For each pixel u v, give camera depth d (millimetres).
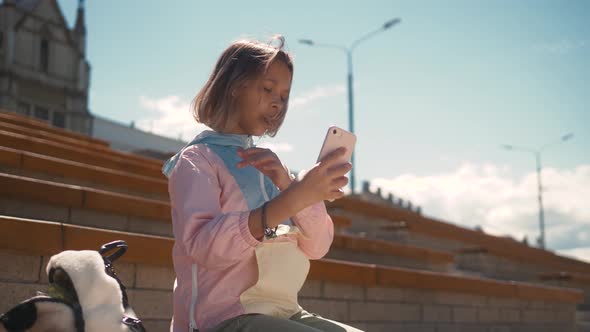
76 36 47438
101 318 1580
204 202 1746
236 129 1979
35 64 44844
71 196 4582
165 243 3771
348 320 5133
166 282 3783
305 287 4785
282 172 1793
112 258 1929
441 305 6320
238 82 1939
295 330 1687
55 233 3305
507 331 7340
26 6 45094
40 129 9117
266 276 1812
